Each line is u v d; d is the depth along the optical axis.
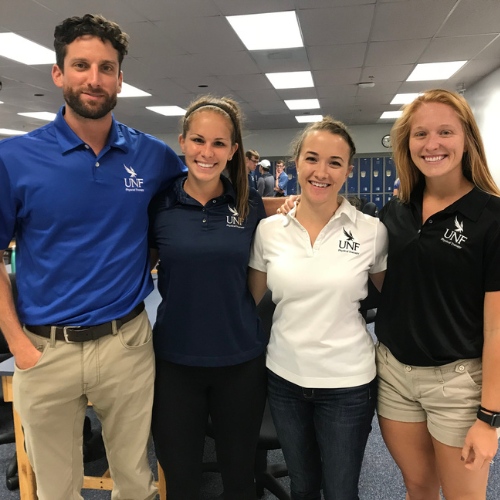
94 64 1.04
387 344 1.15
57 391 1.10
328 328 1.10
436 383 1.07
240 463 1.22
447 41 4.48
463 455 1.02
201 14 3.69
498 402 0.97
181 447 1.18
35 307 1.10
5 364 1.43
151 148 1.23
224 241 1.16
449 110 1.03
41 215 1.06
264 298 1.78
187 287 1.15
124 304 1.14
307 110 8.36
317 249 1.12
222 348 1.17
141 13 3.66
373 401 1.15
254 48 4.61
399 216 1.14
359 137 10.38
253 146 10.91
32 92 6.61
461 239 1.01
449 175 1.05
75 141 1.08
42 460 1.14
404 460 1.20
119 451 1.21
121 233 1.13
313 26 3.98
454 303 1.04
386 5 3.56
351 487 1.13
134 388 1.16
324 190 1.10
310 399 1.12
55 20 3.77
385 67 5.43
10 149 1.05
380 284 1.24
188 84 6.16
